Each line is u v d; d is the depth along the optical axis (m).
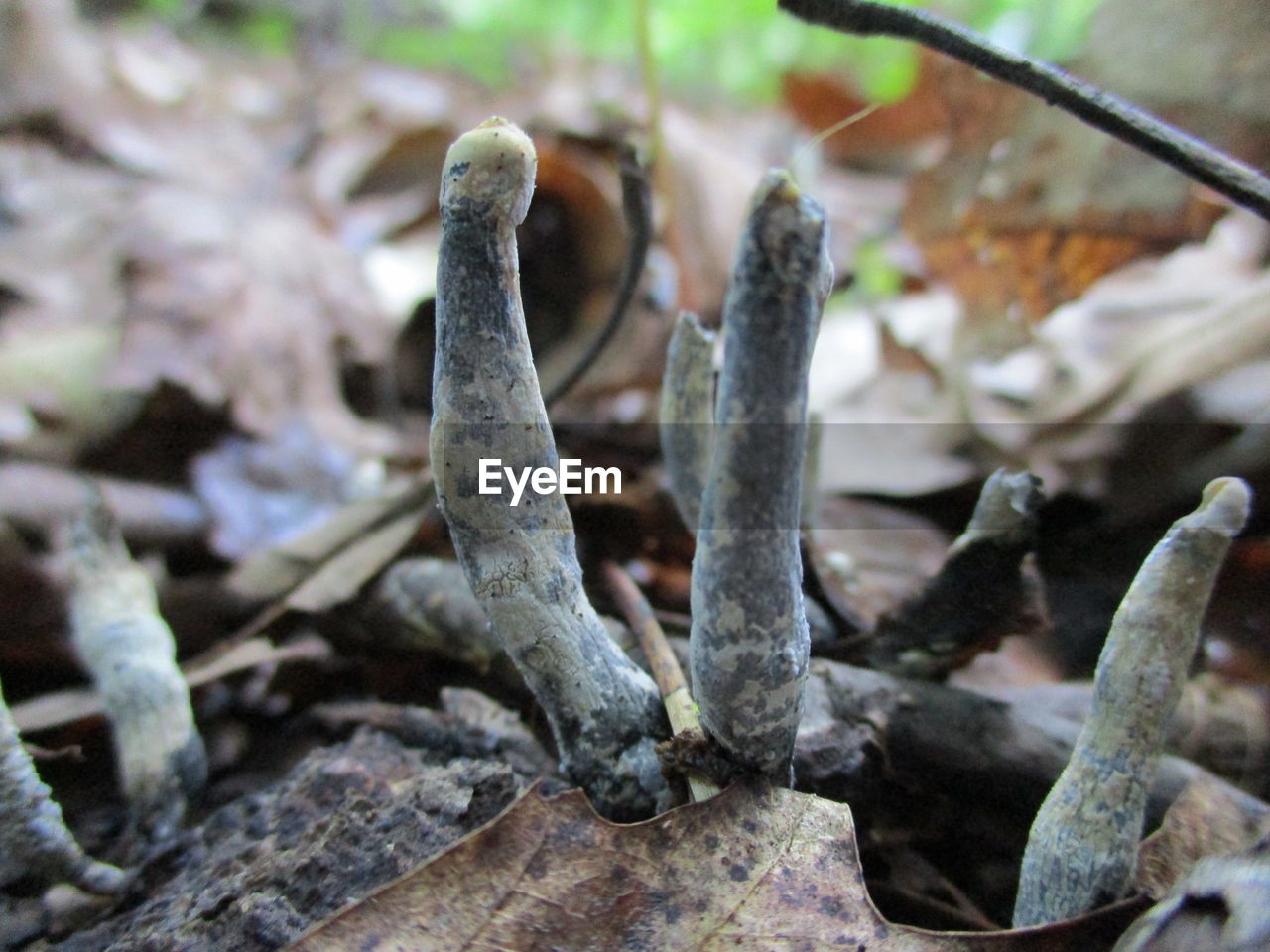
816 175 0.43
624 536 0.16
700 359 0.13
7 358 0.23
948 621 0.13
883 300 0.33
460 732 0.13
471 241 0.09
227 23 0.54
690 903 0.09
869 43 0.42
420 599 0.15
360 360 0.29
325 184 0.36
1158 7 0.20
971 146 0.23
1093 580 0.18
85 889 0.11
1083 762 0.09
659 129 0.29
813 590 0.15
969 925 0.12
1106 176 0.21
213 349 0.26
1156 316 0.25
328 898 0.10
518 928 0.09
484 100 0.47
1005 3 0.31
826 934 0.09
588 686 0.10
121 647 0.13
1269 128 0.19
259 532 0.22
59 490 0.21
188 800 0.13
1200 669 0.16
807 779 0.12
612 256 0.31
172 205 0.31
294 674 0.16
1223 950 0.08
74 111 0.36
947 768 0.12
